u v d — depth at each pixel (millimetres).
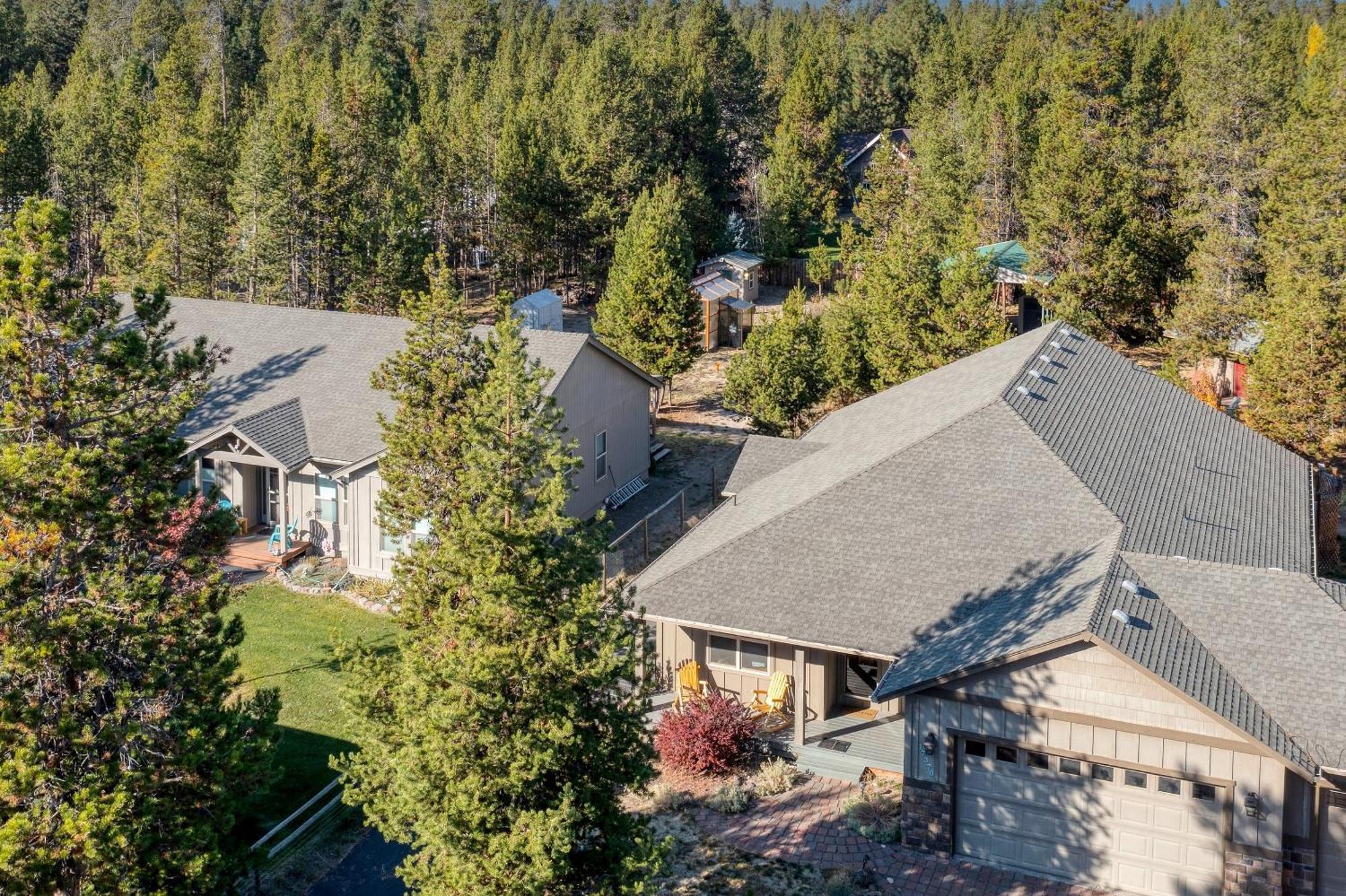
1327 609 20156
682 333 49969
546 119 82375
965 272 42938
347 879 19969
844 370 44469
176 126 69062
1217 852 18609
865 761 22859
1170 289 50938
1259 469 30578
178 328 41062
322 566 34531
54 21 133500
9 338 15984
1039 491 24953
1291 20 113062
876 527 25266
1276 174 52031
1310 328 35219
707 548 26516
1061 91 69312
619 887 16172
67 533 16125
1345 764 17234
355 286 59625
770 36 137125
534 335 38000
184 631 16688
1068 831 19594
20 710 14797
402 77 111625
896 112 116625
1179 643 19453
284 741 24391
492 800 15625
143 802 15562
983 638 20531
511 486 16656
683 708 23969
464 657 15641
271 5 151000
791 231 78625
